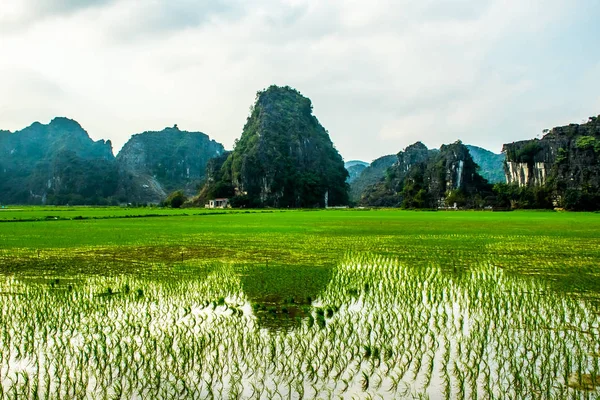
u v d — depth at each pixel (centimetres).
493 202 11781
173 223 4491
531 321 1005
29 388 694
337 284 1388
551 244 2480
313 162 16575
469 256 1995
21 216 5709
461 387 684
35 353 834
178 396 665
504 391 676
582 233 3241
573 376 721
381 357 798
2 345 873
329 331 932
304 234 3156
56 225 4084
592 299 1198
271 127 15975
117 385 700
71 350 842
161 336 908
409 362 776
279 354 812
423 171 14525
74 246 2388
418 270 1633
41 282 1441
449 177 13050
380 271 1611
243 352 818
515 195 11594
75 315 1066
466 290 1305
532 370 745
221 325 977
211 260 1883
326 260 1878
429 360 784
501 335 913
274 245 2433
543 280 1450
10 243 2528
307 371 743
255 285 1374
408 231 3444
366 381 705
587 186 10512
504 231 3434
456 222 4784
